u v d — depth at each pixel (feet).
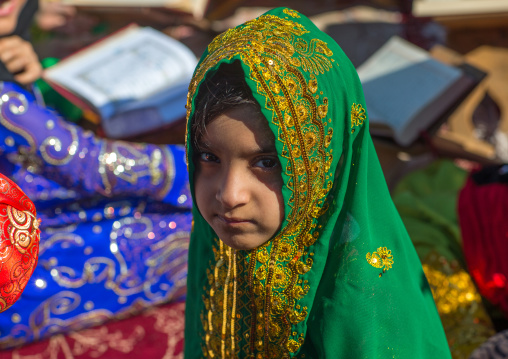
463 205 5.06
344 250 2.81
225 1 10.15
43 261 5.34
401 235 3.01
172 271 6.08
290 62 2.55
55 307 5.53
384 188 2.96
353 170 2.83
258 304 3.07
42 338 5.70
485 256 4.63
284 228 2.80
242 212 2.57
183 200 5.82
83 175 5.12
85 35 10.80
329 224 2.82
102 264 5.62
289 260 2.92
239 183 2.50
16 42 6.52
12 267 2.31
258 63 2.47
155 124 6.82
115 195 5.46
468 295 4.61
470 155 7.97
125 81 6.98
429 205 5.99
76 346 5.74
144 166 5.41
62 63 7.23
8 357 5.53
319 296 2.93
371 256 2.82
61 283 5.44
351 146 2.80
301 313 2.95
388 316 2.87
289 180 2.63
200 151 2.61
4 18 6.52
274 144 2.49
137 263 5.81
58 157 4.93
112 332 5.97
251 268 2.98
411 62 7.50
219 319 3.32
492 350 3.66
